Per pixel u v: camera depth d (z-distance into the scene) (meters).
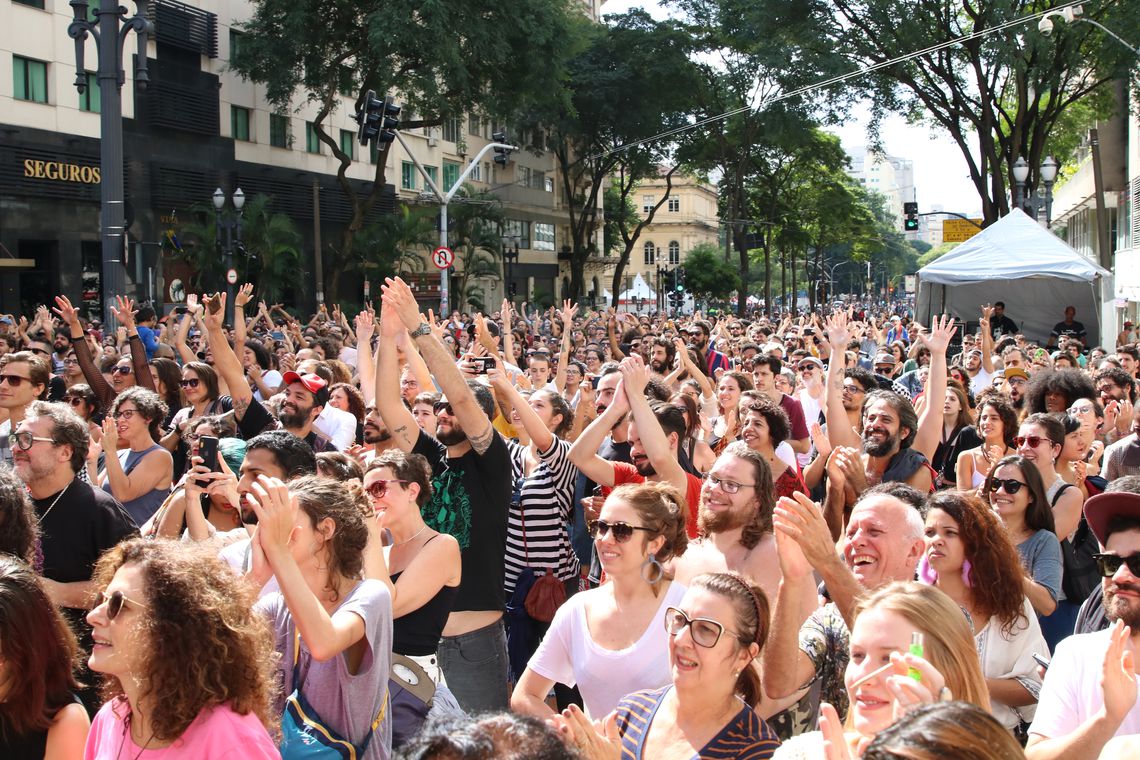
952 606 3.16
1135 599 3.64
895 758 2.17
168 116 37.16
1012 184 33.88
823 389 10.98
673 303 61.72
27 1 31.81
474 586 5.52
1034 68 33.38
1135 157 37.16
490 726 2.33
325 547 4.04
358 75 44.16
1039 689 4.29
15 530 4.55
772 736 3.58
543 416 7.63
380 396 5.77
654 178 61.94
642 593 4.42
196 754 3.11
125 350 13.13
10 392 7.54
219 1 40.47
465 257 52.94
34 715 3.41
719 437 9.20
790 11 38.28
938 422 7.80
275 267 37.75
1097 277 21.70
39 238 32.84
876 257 154.00
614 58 55.81
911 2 35.78
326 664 3.95
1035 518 5.48
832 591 3.95
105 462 6.91
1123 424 9.77
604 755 3.19
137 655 3.11
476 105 44.53
